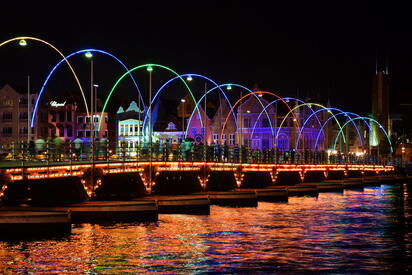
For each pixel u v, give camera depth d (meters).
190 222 52.78
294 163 92.25
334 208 66.25
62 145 50.41
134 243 42.84
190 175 69.69
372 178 108.00
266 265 37.38
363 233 49.09
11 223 42.00
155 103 126.25
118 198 59.34
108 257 38.59
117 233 46.31
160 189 68.50
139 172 60.88
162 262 37.75
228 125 121.62
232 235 46.97
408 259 39.31
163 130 122.19
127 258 38.47
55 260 37.50
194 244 43.16
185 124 122.38
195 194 66.81
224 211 61.34
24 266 36.00
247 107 121.19
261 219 55.84
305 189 80.62
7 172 41.31
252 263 37.88
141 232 47.19
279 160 95.31
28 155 51.25
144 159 64.44
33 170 43.91
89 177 52.28
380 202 73.94
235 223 52.88
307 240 45.66
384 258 39.62
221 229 49.53
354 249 42.41
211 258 39.00
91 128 56.00
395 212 63.16
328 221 55.56
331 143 138.38
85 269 35.72
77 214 50.44
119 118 125.12
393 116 170.75
